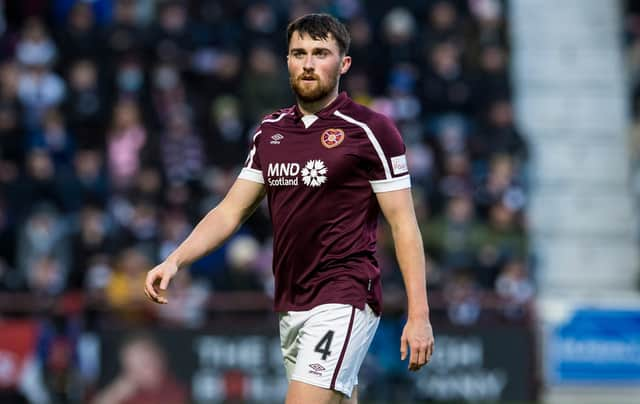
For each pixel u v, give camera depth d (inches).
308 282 690.8
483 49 2381.9
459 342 1733.5
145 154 2059.5
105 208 1982.0
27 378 1663.4
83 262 1822.1
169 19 2362.2
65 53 2266.2
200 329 1688.0
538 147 2593.5
